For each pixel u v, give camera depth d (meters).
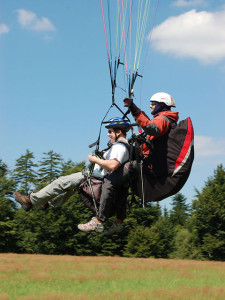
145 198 4.71
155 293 11.49
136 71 4.70
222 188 48.56
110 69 4.78
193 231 48.47
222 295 11.62
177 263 28.06
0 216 46.94
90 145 4.91
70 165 54.25
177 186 4.62
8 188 49.19
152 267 22.31
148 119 4.58
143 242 47.16
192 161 4.58
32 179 52.84
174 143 4.60
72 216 46.81
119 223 4.92
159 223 50.03
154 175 4.63
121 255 48.88
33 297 10.61
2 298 10.35
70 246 45.69
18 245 46.78
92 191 4.83
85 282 14.12
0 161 54.94
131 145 4.72
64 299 10.58
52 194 4.86
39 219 46.44
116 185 4.69
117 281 14.59
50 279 14.49
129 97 4.69
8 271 16.98
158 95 4.86
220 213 46.34
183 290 12.15
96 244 47.53
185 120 4.67
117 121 4.84
